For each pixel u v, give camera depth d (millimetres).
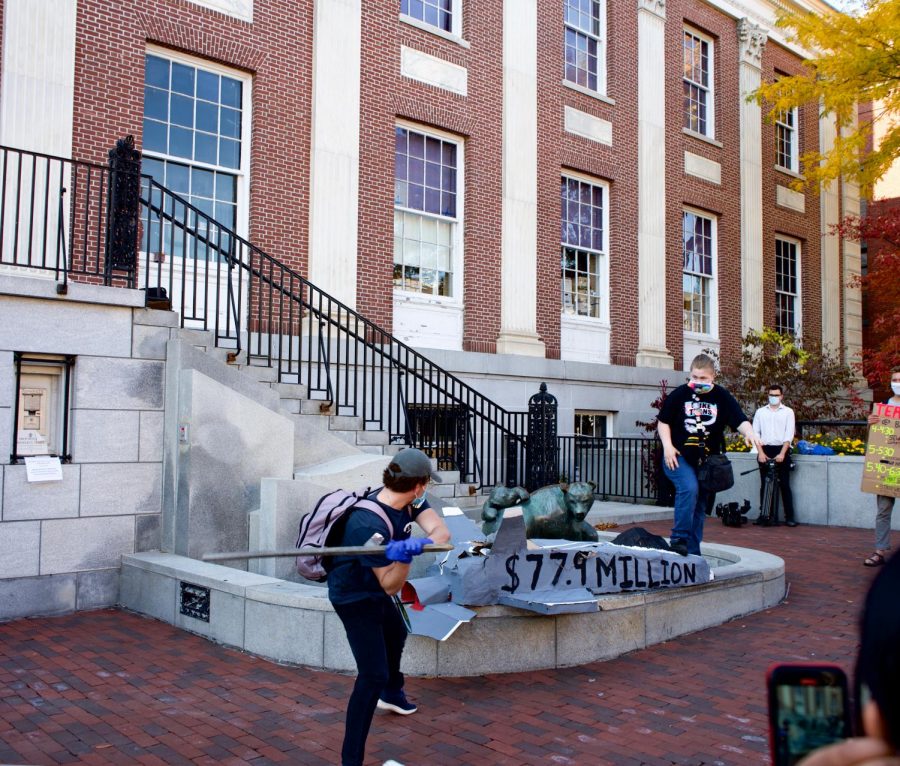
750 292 20734
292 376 11680
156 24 10883
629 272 17594
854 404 18406
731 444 14781
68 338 7039
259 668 5461
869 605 1273
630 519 12492
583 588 5797
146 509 7449
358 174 12914
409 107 13742
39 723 4484
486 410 14328
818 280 23562
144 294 7426
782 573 7582
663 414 6973
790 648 6016
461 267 14531
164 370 7617
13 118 9594
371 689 3678
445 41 14359
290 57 12273
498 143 15156
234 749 4176
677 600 6355
